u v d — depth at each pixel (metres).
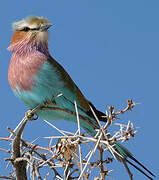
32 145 6.85
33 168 6.00
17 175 6.56
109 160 6.26
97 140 5.57
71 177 6.18
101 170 5.85
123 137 5.43
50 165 6.23
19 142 6.67
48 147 6.65
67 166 6.05
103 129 5.82
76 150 6.20
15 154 6.64
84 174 5.71
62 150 6.18
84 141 5.66
